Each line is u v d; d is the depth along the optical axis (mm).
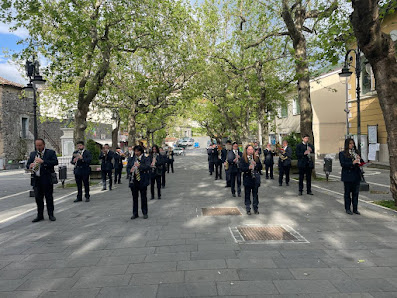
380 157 17828
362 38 6805
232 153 9375
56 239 5418
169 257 4301
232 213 7070
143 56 18938
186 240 5086
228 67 20359
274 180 13367
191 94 20672
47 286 3516
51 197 6973
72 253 4629
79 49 10789
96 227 6164
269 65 20797
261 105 18766
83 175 9281
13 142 31000
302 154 9188
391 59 6926
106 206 8445
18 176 20906
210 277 3604
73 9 11117
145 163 6816
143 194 6824
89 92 12695
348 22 8883
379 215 6598
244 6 17562
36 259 4434
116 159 13773
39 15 10773
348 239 4957
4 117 29906
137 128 31156
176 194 10242
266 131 19719
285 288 3281
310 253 4344
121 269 3930
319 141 26984
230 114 28047
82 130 13039
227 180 11523
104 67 12539
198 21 19156
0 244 5234
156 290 3311
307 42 14797
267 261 4062
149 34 12805
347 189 6727
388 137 7172
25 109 32938
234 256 4277
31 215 7559
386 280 3436
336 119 27203
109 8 12148
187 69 19234
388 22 16328
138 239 5227
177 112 29406
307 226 5801
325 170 12305
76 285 3514
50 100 21547
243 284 3398
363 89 19156
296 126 30172
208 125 40594
